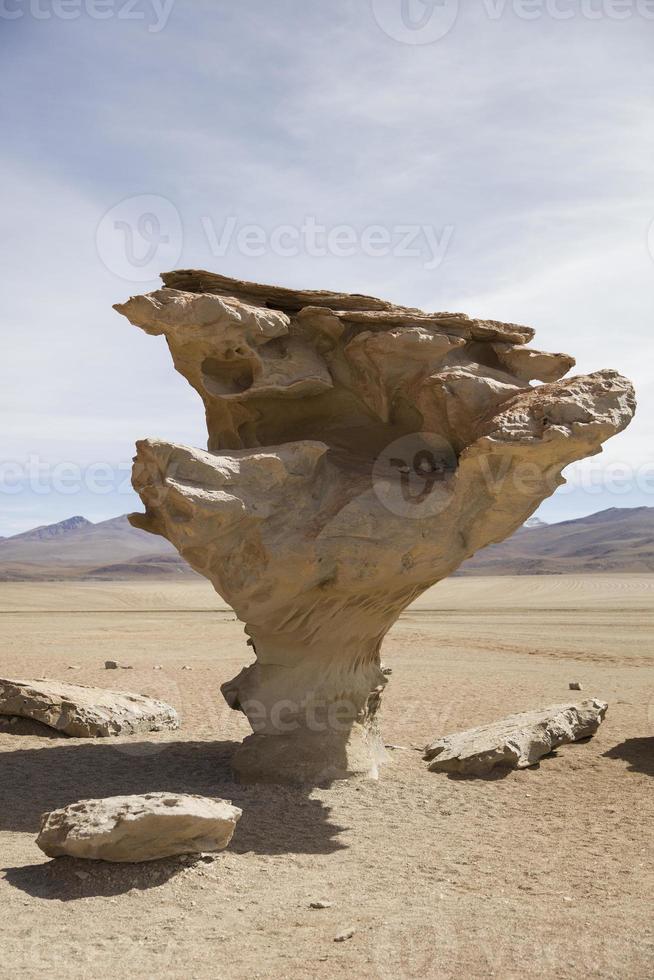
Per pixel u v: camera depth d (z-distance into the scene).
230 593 9.53
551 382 10.73
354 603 10.30
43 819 7.19
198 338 9.55
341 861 7.61
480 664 23.42
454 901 6.55
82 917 6.02
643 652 26.38
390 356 10.20
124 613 49.28
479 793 10.04
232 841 8.01
